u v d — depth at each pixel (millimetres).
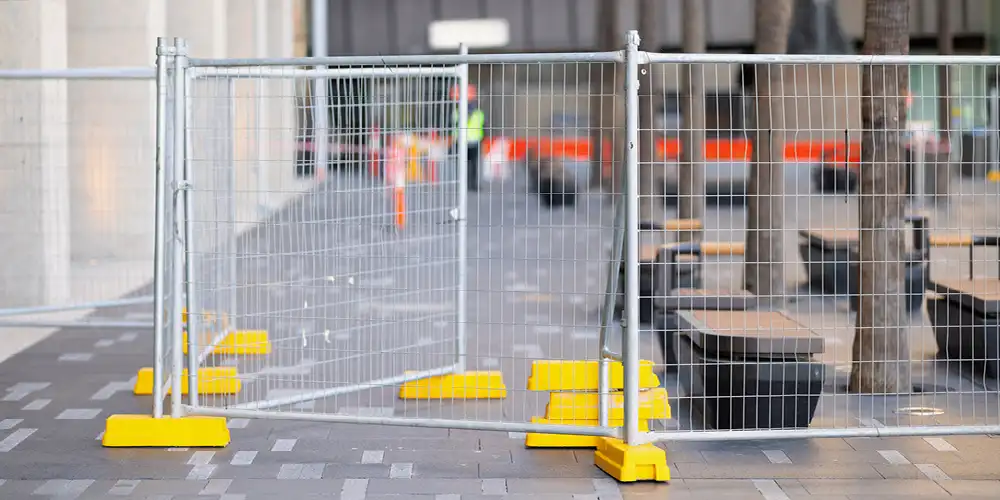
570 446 8914
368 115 9523
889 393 10656
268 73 9500
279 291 12891
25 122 14906
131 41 18516
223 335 11391
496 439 9164
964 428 8477
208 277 12062
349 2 46250
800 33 43438
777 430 8398
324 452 8781
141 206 16078
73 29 18500
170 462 8500
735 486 8000
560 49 47219
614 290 8602
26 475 8180
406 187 10062
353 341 13430
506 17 46875
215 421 8922
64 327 14211
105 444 8891
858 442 9102
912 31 45031
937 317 12352
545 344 13297
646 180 24938
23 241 14859
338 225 9648
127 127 16328
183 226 9312
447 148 10227
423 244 15867
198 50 23672
